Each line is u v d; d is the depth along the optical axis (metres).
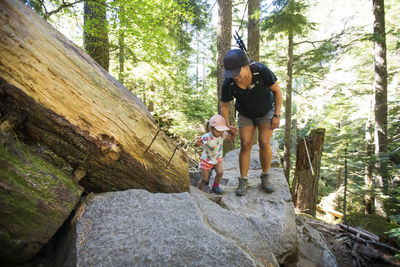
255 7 7.21
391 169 6.74
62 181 1.36
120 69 7.89
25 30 1.23
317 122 12.71
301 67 9.69
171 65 9.05
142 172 1.81
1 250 1.12
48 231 1.24
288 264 2.31
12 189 1.09
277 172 3.28
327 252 2.82
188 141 8.83
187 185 2.31
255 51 7.37
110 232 1.31
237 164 3.96
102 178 1.69
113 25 4.49
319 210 9.17
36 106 1.25
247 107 2.32
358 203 8.40
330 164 8.67
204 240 1.33
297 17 7.27
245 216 2.19
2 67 1.12
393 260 2.88
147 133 1.86
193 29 8.87
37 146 1.39
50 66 1.32
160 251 1.25
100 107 1.54
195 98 11.33
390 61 11.05
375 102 8.31
